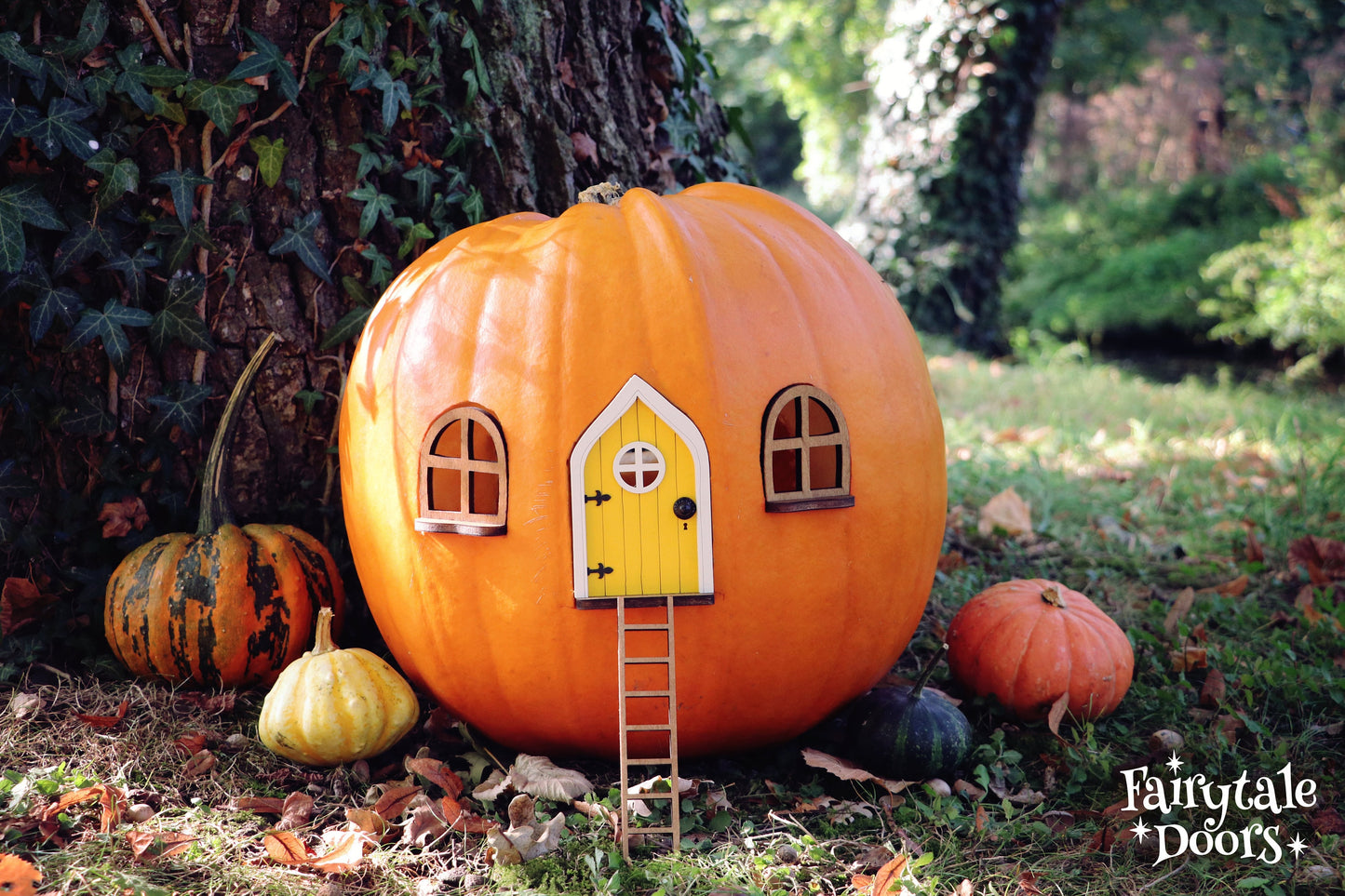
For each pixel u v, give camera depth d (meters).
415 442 2.60
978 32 10.05
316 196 3.30
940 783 2.70
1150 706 3.22
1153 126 21.72
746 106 26.44
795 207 2.96
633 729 2.45
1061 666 2.99
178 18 3.04
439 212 3.44
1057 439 6.71
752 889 2.28
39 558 3.22
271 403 3.36
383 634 2.91
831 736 2.97
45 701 2.91
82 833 2.36
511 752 2.91
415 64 3.32
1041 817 2.67
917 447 2.73
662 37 4.02
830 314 2.65
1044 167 23.19
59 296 3.04
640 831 2.41
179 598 2.96
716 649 2.56
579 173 3.76
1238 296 15.07
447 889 2.31
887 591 2.71
